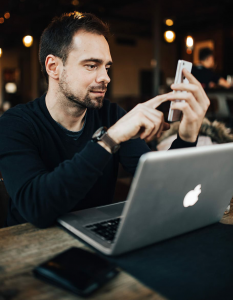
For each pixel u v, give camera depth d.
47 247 0.75
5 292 0.57
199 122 0.97
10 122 1.10
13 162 0.98
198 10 9.75
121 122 0.91
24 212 0.89
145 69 14.26
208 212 0.89
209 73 4.39
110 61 1.12
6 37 13.25
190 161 0.72
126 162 1.37
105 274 0.61
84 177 0.86
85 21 1.07
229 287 0.61
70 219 0.90
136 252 0.74
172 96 0.94
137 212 0.68
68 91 1.11
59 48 1.09
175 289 0.60
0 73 15.27
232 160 0.84
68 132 1.23
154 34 7.79
